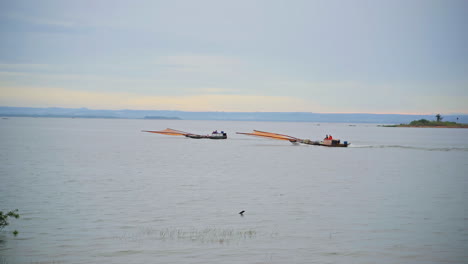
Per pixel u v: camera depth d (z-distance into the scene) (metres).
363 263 23.30
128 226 28.86
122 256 23.75
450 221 30.89
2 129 197.25
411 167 64.25
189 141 125.69
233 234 27.55
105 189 41.19
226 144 113.88
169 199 37.00
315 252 24.70
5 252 24.02
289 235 27.50
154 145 106.81
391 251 25.02
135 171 54.62
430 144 133.38
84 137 140.50
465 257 24.27
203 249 24.92
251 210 33.47
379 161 73.06
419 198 38.75
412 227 29.39
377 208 34.59
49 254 23.84
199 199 37.16
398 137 192.00
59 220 29.98
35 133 162.62
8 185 42.94
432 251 25.05
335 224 29.91
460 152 96.19
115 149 91.69
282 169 59.31
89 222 29.59
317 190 42.31
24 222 29.44
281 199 37.66
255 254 24.30
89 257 23.52
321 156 81.31
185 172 54.47
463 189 43.78
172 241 26.11
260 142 123.81
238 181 47.50
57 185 43.16
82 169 55.88
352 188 43.81
